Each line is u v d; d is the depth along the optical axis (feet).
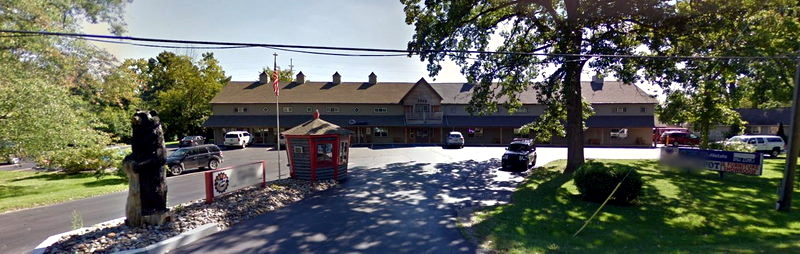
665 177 48.39
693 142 110.83
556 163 65.21
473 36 56.70
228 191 32.96
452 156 80.07
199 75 159.33
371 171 55.93
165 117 145.69
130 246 20.45
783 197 31.55
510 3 53.93
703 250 19.89
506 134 123.95
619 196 32.78
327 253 21.03
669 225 27.09
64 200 37.99
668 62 46.06
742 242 23.20
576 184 35.88
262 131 125.80
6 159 47.50
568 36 47.73
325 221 27.66
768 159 74.23
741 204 33.47
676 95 63.72
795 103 31.60
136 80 81.10
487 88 57.36
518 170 56.95
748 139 79.30
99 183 51.31
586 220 28.09
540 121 64.90
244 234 24.36
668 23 45.32
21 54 54.08
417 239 23.41
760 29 43.86
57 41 57.93
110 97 75.51
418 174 52.75
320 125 45.29
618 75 49.08
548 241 22.58
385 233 24.75
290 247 22.02
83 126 56.08
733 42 44.55
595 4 46.55
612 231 25.36
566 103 53.36
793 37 45.14
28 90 44.75
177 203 35.83
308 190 38.93
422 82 124.98
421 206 32.86
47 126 46.01
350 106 128.88
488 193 39.01
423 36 54.19
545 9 57.00
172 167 57.21
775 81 50.49
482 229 25.35
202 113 149.18
